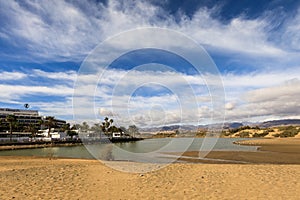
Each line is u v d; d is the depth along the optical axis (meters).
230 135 105.88
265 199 7.06
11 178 10.60
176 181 9.75
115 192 8.15
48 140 67.38
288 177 10.08
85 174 11.52
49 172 12.14
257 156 27.02
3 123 81.94
